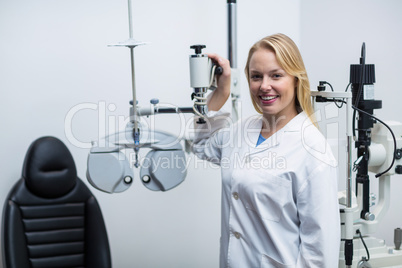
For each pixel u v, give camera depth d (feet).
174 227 8.93
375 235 7.91
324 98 5.04
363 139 5.25
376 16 7.53
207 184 8.93
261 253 4.65
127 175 5.04
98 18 8.07
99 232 7.36
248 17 8.75
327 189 4.23
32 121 8.09
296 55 4.34
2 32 7.79
